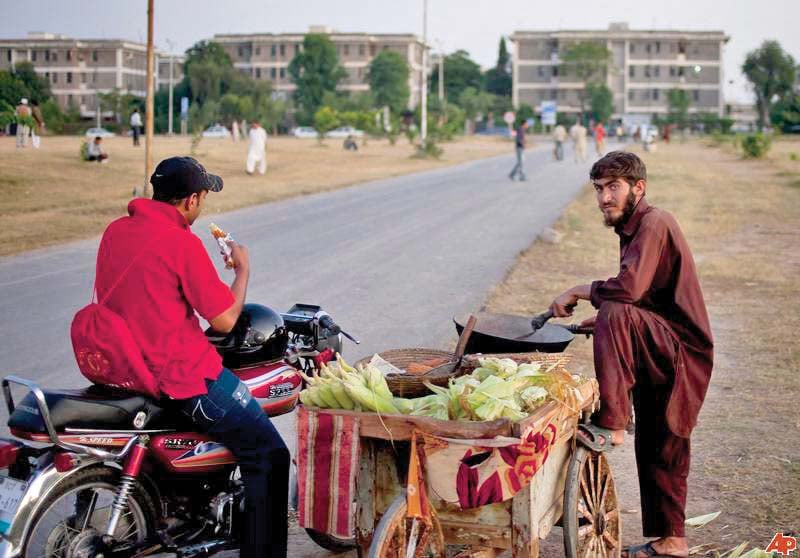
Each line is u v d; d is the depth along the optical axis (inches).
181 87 4089.6
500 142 3041.3
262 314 168.2
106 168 1077.1
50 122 2987.2
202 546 154.7
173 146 1731.1
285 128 4505.4
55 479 136.9
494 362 153.6
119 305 143.0
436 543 144.9
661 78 4948.3
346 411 143.7
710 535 188.4
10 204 754.8
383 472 147.3
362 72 5073.8
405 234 652.1
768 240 653.9
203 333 152.1
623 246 169.9
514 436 135.1
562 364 168.4
